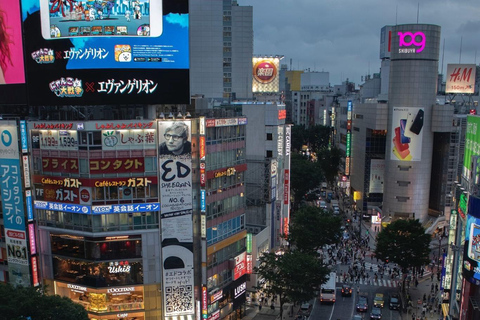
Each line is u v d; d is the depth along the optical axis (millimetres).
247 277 89625
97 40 65125
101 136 63469
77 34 65312
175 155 66000
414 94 129875
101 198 64125
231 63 176750
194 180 68500
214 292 72812
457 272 74938
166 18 65625
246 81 177625
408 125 131125
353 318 78062
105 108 71750
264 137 107250
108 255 65188
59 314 50531
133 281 66562
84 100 66250
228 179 77750
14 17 68000
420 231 93625
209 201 72312
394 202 135500
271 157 106750
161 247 66938
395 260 92062
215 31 161500
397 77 131125
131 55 65688
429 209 140875
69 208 65250
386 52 187000
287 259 79500
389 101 134500
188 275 68062
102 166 63781
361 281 99438
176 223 67062
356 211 150625
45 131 65688
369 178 144250
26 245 68125
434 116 130125
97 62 65562
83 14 65062
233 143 78812
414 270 99875
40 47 66500
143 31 65438
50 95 67125
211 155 72625
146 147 65000
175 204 66750
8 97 70875
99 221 64375
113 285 65750
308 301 84312
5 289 52625
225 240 76875
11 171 67500
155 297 67312
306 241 99312
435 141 137125
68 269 67750
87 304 66250
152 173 65562
